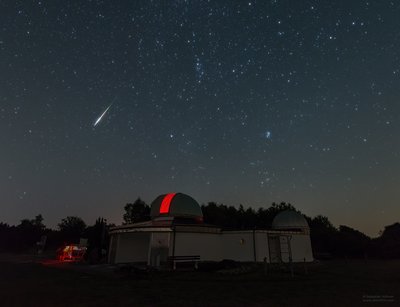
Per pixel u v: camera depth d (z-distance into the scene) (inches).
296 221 1204.5
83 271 789.2
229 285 553.6
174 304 383.6
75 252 1349.7
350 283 589.3
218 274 711.7
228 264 782.5
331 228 2034.9
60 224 2893.7
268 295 454.6
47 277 661.9
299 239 1144.8
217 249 940.0
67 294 451.8
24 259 1376.7
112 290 489.7
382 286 552.4
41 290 487.8
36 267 909.8
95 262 1062.4
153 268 759.1
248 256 1010.1
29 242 2495.1
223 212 1916.8
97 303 387.2
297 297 440.1
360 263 1154.0
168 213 1002.7
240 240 1034.1
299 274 733.9
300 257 1120.8
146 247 1086.4
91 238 1449.3
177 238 852.6
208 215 1814.7
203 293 466.0
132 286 533.6
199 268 788.0
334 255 1608.0
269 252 1039.6
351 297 442.9
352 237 1697.8
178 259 830.5
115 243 1037.2
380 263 1150.3
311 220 2037.4
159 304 382.9
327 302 405.7
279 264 959.6
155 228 870.4
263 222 1913.1
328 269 885.2
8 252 2182.6
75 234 2541.8
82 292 469.4
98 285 544.7
